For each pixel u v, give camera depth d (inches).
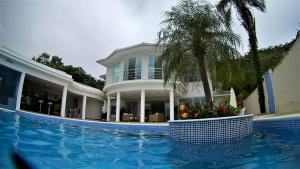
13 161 135.0
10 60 474.0
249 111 723.4
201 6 350.9
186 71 347.9
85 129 359.3
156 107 767.7
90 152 184.9
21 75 508.1
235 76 352.2
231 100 451.8
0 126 261.6
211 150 199.2
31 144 187.8
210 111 269.4
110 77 813.9
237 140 237.8
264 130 298.5
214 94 764.0
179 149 211.0
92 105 929.5
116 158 170.1
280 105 453.7
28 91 724.7
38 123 345.7
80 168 136.3
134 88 652.7
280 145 192.2
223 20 352.5
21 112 423.2
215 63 331.3
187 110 294.5
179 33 341.4
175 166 148.0
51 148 183.0
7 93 475.2
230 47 328.8
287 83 411.8
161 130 365.4
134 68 712.4
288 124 246.5
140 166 148.5
